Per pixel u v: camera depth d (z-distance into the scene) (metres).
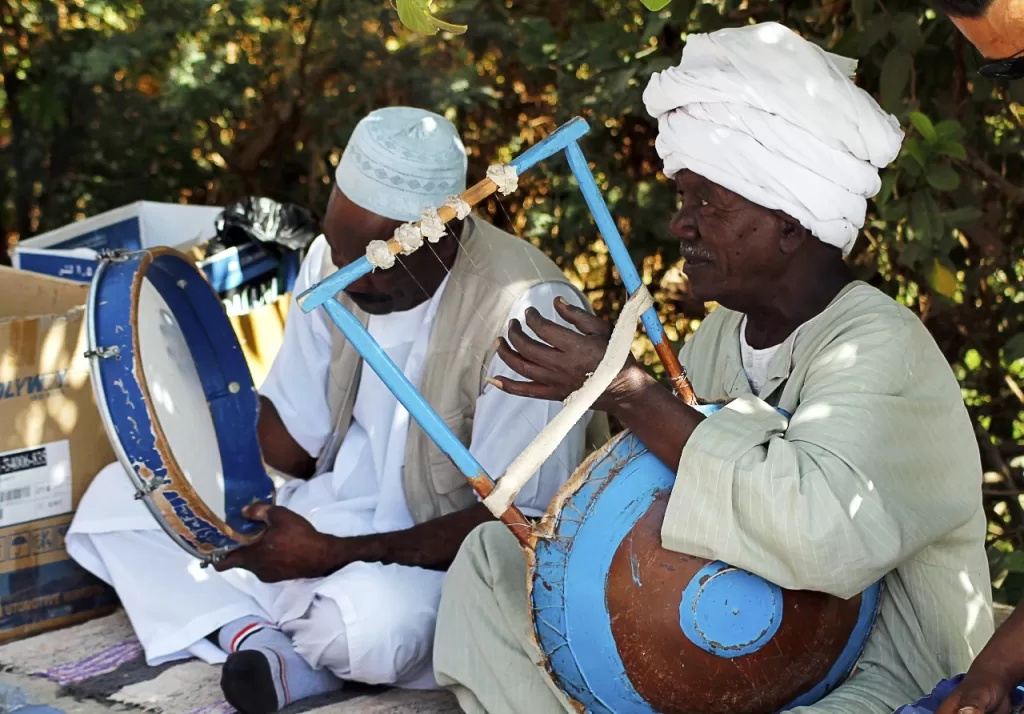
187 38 5.00
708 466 1.79
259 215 3.66
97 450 3.11
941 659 2.01
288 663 2.49
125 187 5.37
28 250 3.56
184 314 2.80
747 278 2.01
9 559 2.96
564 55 3.95
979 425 3.78
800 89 1.90
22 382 2.97
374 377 2.80
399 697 2.54
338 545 2.51
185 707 2.53
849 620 1.91
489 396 2.61
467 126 5.02
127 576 2.88
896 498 1.83
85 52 5.04
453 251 2.68
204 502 2.41
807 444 1.81
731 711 1.87
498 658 2.19
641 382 1.87
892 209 3.12
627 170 4.38
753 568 1.79
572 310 1.92
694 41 2.01
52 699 2.60
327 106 5.02
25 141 5.29
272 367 2.99
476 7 4.66
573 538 1.87
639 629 1.83
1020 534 3.72
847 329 1.95
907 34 3.04
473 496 2.70
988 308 3.81
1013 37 1.64
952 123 2.91
